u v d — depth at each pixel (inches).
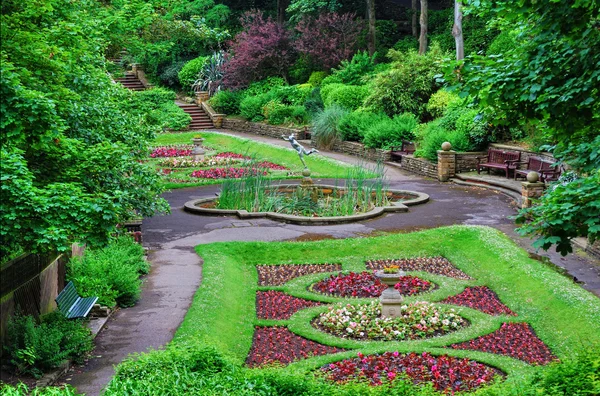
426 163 1063.0
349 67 1485.0
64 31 408.2
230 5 1979.6
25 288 427.2
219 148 1395.2
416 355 417.7
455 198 889.5
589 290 518.9
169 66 1835.6
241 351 432.1
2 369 385.4
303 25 1610.5
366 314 487.2
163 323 469.1
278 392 313.6
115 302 499.5
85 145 407.8
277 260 650.8
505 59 354.0
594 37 331.6
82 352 413.1
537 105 347.6
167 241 702.5
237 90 1667.1
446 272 613.0
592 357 309.3
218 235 719.7
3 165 311.0
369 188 825.5
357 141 1282.0
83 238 346.3
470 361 407.2
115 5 805.2
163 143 1461.6
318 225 761.0
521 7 338.3
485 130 1027.3
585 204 315.9
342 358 410.3
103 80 515.2
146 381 302.8
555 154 374.3
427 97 1273.4
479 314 493.0
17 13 364.5
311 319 492.7
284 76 1643.7
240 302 526.3
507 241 655.8
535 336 455.8
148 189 510.6
